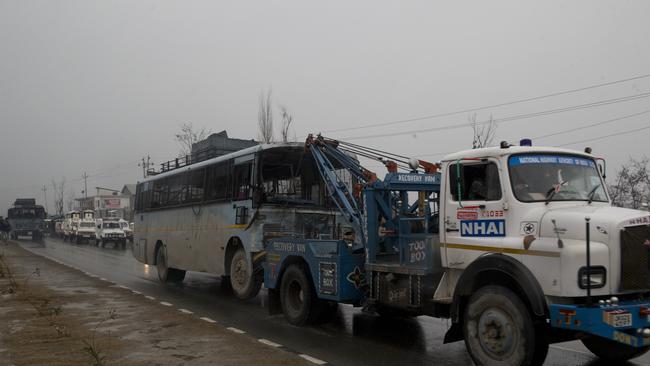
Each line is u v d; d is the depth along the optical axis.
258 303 12.69
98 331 8.78
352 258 8.90
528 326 5.82
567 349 7.80
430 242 7.27
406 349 7.95
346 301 8.88
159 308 11.14
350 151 10.77
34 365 6.67
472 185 6.87
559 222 5.92
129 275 19.55
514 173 6.53
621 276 5.74
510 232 6.37
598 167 7.29
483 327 6.27
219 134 17.06
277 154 12.30
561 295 5.71
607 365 6.92
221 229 13.42
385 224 8.60
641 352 6.77
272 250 10.68
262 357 7.13
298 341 8.50
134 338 8.27
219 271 13.51
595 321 5.44
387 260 8.46
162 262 17.27
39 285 14.91
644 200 19.62
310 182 12.62
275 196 12.22
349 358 7.41
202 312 11.34
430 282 7.28
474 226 6.76
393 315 9.63
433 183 8.78
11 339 8.09
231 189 13.05
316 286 9.28
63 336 8.29
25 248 38.25
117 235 39.28
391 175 8.41
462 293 6.54
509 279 6.24
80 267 22.50
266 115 32.38
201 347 7.70
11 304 11.38
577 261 5.67
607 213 6.01
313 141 11.03
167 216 16.97
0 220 50.56
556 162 6.84
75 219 48.56
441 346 8.15
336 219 12.22
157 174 19.56
